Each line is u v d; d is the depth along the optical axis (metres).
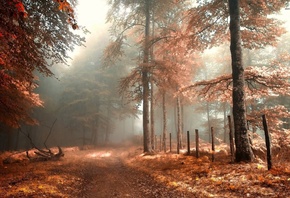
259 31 12.77
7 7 5.27
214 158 11.58
